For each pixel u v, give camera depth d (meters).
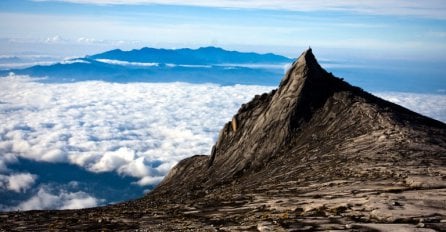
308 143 57.00
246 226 20.14
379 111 55.97
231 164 64.50
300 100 65.69
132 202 56.06
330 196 26.38
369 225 17.50
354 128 54.59
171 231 21.55
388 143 44.22
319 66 72.44
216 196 40.44
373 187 27.31
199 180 67.69
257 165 59.41
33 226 25.95
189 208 31.31
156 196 65.50
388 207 20.20
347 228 17.42
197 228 21.78
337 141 51.91
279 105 67.12
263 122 67.31
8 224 27.27
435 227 16.58
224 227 21.02
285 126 63.16
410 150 40.56
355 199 23.66
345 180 32.12
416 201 21.38
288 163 51.38
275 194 31.61
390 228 16.77
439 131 50.75
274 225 19.11
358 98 63.56
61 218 30.17
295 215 21.62
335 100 64.38
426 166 33.38
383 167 34.12
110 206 47.81
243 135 70.06
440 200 21.34
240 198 32.78
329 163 42.22
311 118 63.75
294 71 71.31
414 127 50.72
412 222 17.92
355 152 44.16
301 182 36.22
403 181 27.94
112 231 23.00
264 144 62.59
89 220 28.06
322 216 20.58
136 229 23.25
